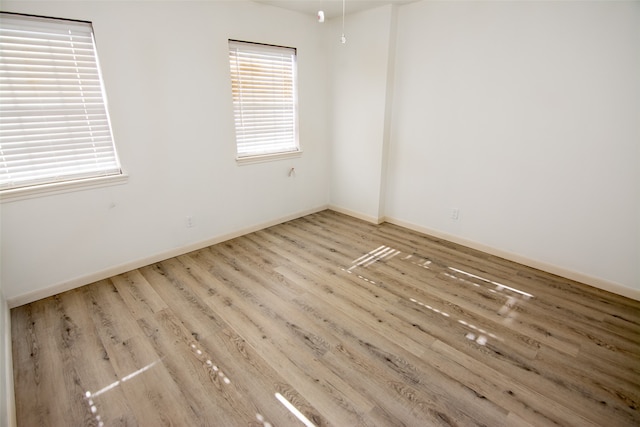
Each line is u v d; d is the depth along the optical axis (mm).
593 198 2400
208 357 1813
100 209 2492
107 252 2594
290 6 3176
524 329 2037
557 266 2674
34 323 2070
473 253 3088
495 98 2729
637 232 2266
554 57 2371
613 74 2162
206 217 3166
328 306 2273
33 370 1714
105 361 1781
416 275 2688
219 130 3055
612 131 2236
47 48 2086
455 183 3172
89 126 2354
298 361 1785
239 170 3318
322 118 4004
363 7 3227
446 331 2021
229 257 3008
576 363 1767
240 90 3148
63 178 2311
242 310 2225
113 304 2279
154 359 1797
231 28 2906
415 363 1769
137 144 2578
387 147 3635
